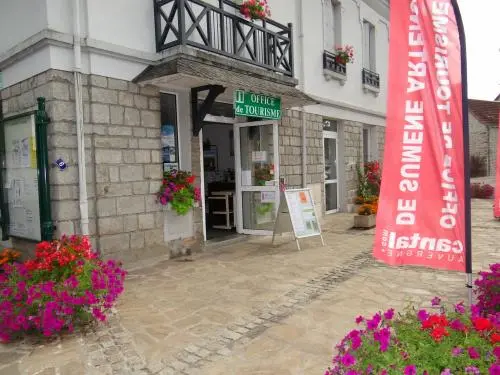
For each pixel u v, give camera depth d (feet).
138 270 18.13
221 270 18.03
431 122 9.84
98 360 10.17
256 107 21.88
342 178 36.29
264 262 19.38
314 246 22.86
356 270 17.62
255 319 12.48
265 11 24.14
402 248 10.18
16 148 17.65
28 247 17.93
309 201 23.15
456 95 9.66
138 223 18.48
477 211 36.32
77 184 16.63
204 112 20.59
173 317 12.76
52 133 16.16
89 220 16.90
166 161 20.86
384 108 42.52
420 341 7.00
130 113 18.20
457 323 7.30
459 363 6.33
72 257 12.23
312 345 10.64
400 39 9.96
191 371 9.55
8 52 17.78
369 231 27.22
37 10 16.42
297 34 29.04
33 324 11.18
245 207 26.18
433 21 9.66
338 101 33.68
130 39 18.33
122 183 17.88
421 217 10.05
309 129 30.32
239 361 9.94
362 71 37.78
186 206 19.89
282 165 27.45
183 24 18.39
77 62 16.42
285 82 24.90
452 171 9.78
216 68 19.43
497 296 10.32
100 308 12.39
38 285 11.26
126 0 18.17
